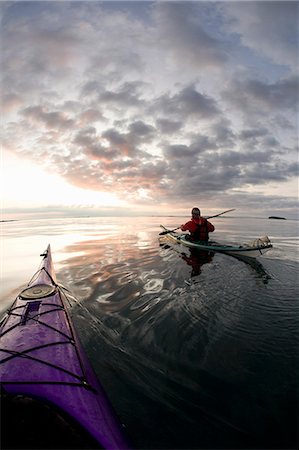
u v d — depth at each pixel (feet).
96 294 17.39
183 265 25.27
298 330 12.54
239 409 7.84
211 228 36.60
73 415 6.68
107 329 12.78
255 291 17.67
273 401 8.14
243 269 23.62
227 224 97.91
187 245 36.83
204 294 17.19
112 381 9.14
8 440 5.44
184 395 8.46
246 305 15.37
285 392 8.53
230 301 16.01
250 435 6.96
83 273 22.68
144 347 11.25
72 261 27.86
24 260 30.07
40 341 9.95
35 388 7.36
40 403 6.52
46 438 5.65
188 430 7.14
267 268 24.00
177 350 11.00
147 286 18.94
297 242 43.21
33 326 11.06
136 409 7.90
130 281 20.15
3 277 22.86
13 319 11.79
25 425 5.83
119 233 59.77
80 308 15.17
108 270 23.62
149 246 37.58
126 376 9.41
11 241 46.44
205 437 6.93
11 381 7.53
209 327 12.89
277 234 56.65
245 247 29.55
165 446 6.68
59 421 6.13
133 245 38.81
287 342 11.52
